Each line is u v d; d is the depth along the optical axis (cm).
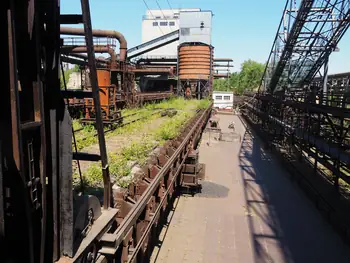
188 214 867
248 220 844
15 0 201
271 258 661
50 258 238
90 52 253
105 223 299
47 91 229
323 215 878
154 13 6669
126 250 379
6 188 202
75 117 1419
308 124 1291
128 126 1225
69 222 241
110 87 1241
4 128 190
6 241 205
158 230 722
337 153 962
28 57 208
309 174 1186
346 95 886
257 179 1227
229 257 659
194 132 1408
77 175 553
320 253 683
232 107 4756
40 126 213
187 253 665
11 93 181
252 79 7638
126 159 693
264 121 2477
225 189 1089
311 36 1639
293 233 774
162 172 635
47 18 224
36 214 228
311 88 1582
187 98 3778
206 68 3819
